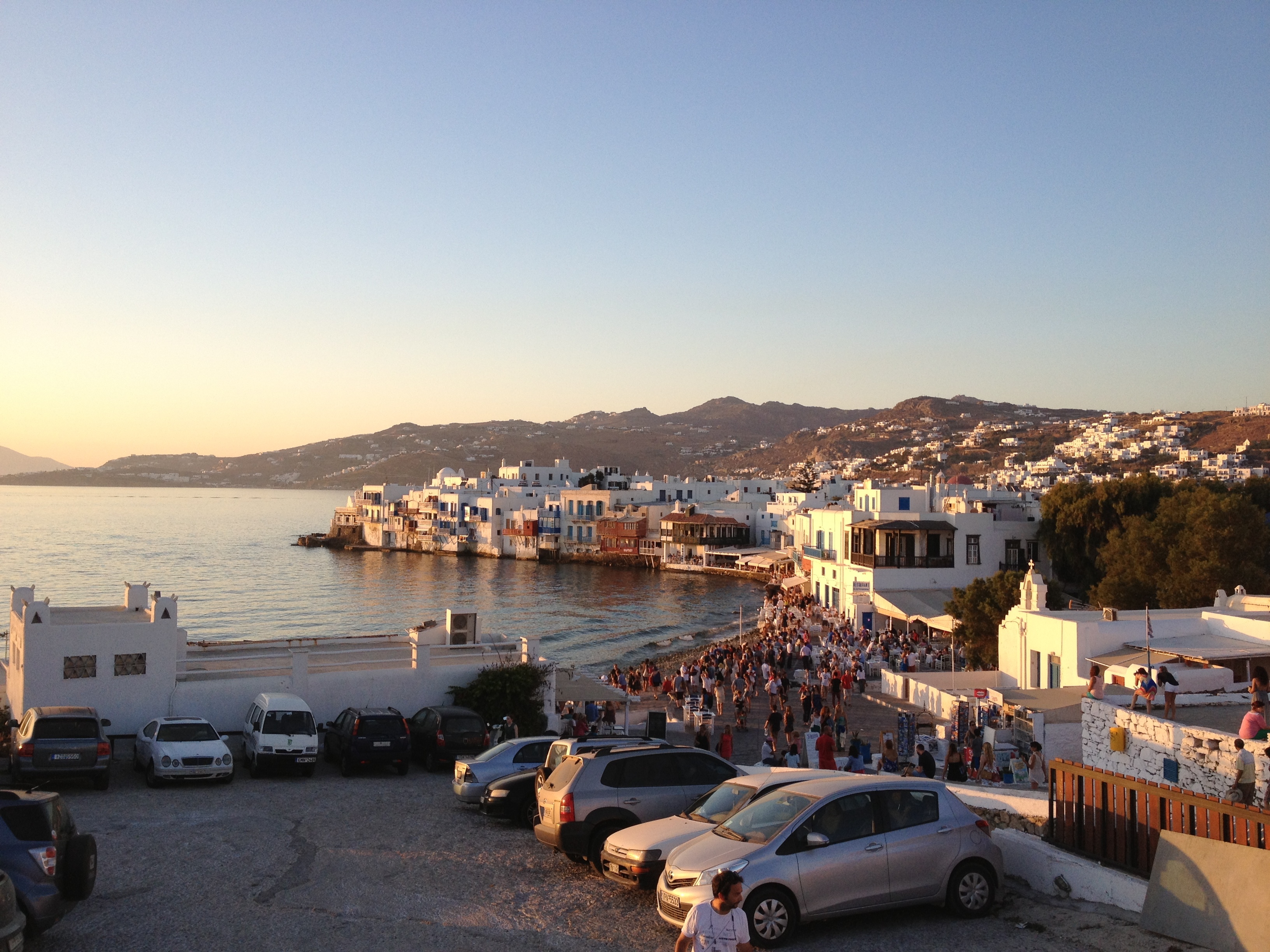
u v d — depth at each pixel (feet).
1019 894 38.65
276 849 46.83
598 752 46.29
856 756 74.64
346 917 36.50
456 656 98.48
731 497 547.08
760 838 34.68
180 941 33.53
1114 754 50.44
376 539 618.44
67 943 33.06
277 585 402.52
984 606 149.79
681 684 140.56
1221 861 31.40
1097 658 93.30
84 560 492.95
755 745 108.88
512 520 546.26
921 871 35.09
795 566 301.63
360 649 102.37
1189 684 75.61
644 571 470.80
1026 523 205.16
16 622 85.97
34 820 32.04
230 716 87.25
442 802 63.46
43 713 66.13
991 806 45.19
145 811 56.39
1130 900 35.01
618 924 36.35
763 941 32.50
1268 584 134.31
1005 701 84.58
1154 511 174.29
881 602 194.49
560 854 47.85
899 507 225.56
